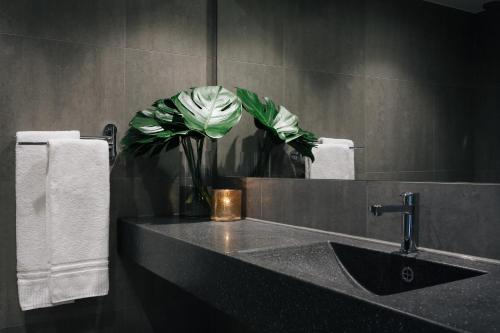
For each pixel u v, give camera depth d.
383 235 1.38
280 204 1.79
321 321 0.85
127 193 2.03
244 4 2.03
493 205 1.11
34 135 1.75
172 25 2.11
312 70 1.70
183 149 2.16
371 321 0.75
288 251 1.31
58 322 1.90
